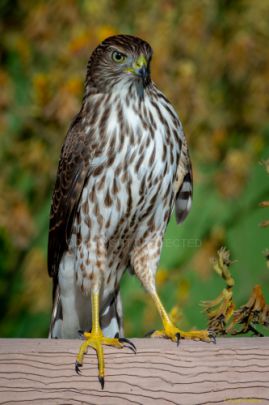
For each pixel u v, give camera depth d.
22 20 12.95
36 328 12.41
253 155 12.95
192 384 5.87
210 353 5.90
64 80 12.06
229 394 5.88
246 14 12.95
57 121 12.28
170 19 12.54
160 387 5.88
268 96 13.13
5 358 5.81
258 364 5.91
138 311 11.77
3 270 12.56
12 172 12.67
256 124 13.20
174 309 7.51
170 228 11.59
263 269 11.80
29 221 12.30
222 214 12.38
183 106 12.34
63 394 5.86
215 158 12.78
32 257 12.24
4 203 12.29
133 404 5.89
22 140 12.54
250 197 12.54
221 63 12.84
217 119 12.81
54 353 5.89
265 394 5.88
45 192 12.69
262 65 13.00
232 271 11.52
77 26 12.37
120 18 12.61
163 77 12.30
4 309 12.52
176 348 5.91
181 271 11.80
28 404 5.81
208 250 11.95
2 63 12.87
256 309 6.45
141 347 5.93
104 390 5.89
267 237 12.27
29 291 12.27
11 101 12.27
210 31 12.85
